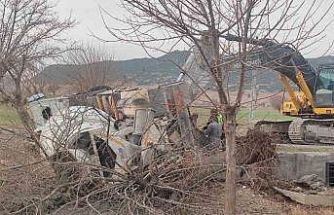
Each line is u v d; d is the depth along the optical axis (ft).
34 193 23.53
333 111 48.37
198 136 28.66
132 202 21.98
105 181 23.56
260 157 31.73
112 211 22.25
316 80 48.37
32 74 41.88
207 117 29.78
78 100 30.37
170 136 26.94
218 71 14.32
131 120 29.14
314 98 48.73
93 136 26.81
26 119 28.37
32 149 25.99
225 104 14.73
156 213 21.25
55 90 42.45
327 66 47.88
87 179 23.12
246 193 29.07
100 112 27.94
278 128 50.39
